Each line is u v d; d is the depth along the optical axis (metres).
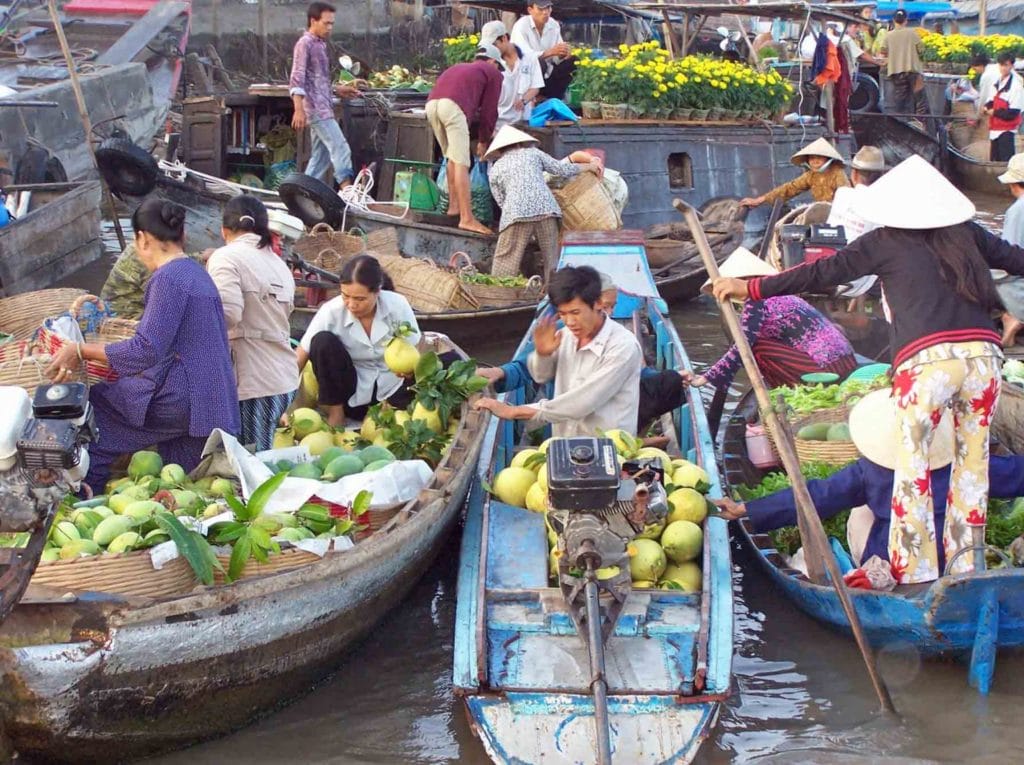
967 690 4.73
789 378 6.90
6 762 3.88
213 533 4.38
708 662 4.23
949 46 24.70
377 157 12.88
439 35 25.53
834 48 14.95
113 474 5.38
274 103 12.91
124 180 10.59
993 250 4.89
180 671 4.04
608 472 4.13
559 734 4.04
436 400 5.86
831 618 5.02
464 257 10.36
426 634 5.28
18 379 5.58
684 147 12.77
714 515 5.01
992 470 5.12
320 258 9.41
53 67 17.02
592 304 5.31
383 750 4.39
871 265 4.87
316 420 6.08
